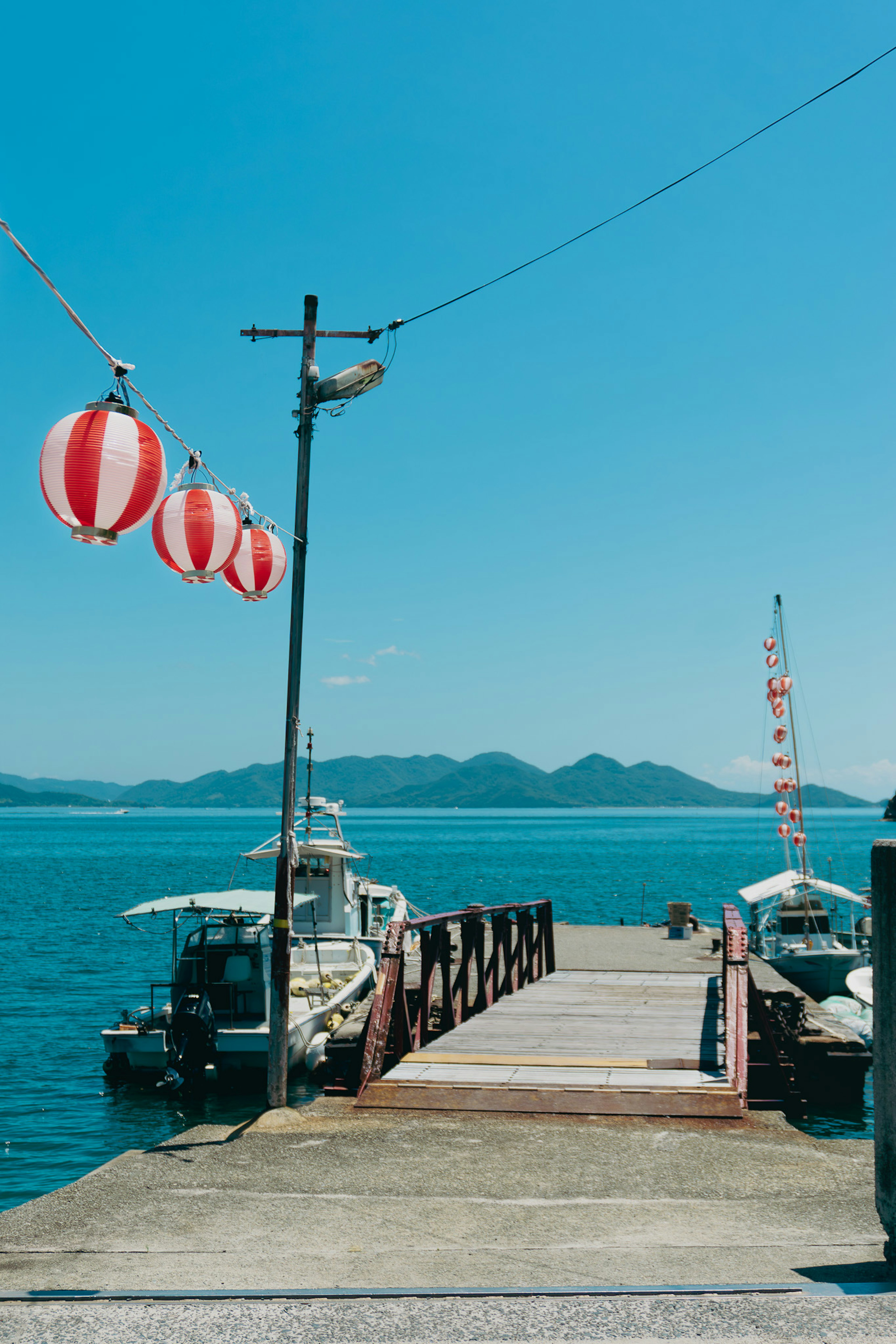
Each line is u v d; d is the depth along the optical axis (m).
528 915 16.30
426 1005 11.20
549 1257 4.94
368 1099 8.73
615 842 155.88
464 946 12.99
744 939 10.64
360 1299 4.23
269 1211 5.84
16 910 48.69
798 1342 3.65
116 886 64.69
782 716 30.06
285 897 9.93
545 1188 6.31
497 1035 11.52
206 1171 6.74
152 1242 5.31
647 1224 5.54
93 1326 3.97
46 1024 22.38
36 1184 12.31
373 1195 6.18
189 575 8.18
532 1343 3.67
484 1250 5.09
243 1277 4.69
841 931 28.34
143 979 28.53
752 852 119.69
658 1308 4.03
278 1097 9.66
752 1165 6.84
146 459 6.39
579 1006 13.60
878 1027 4.58
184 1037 15.10
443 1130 7.83
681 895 58.94
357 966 19.91
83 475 6.25
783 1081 10.08
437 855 112.12
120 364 6.48
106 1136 14.15
